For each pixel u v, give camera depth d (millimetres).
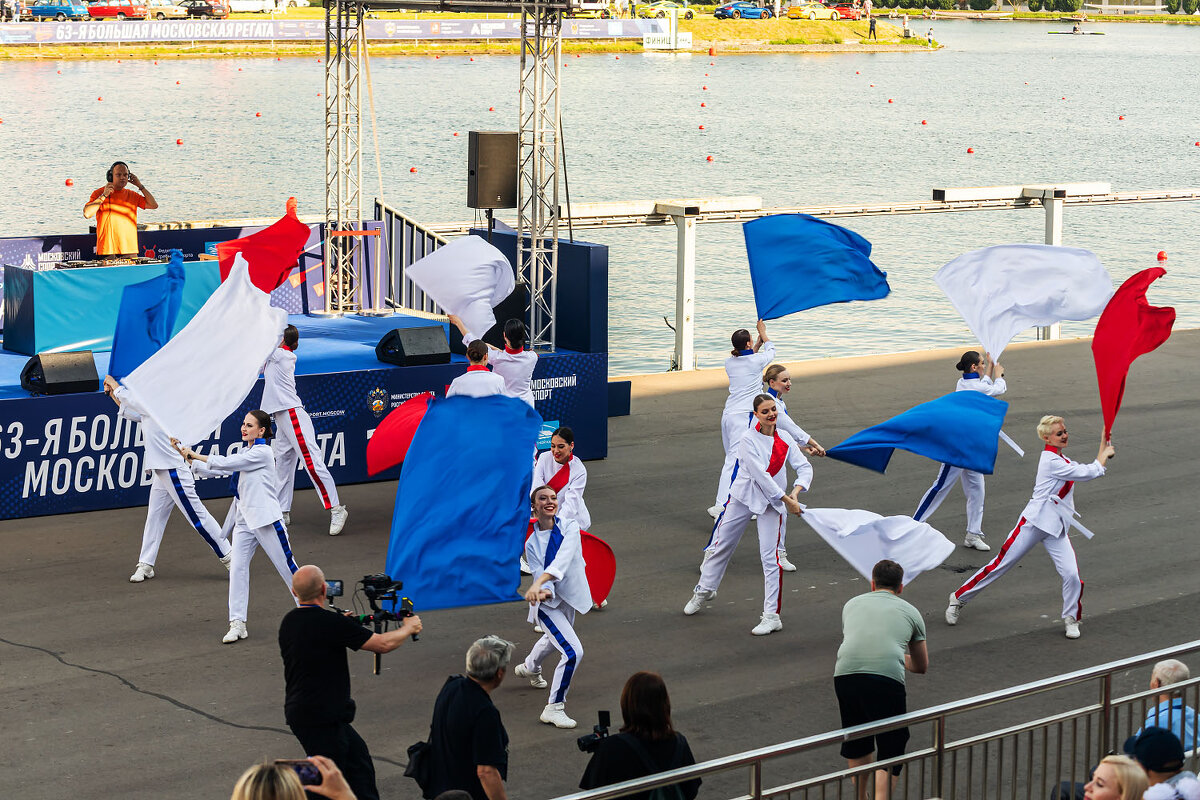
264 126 80500
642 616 15531
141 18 125062
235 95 95500
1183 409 26281
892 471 22078
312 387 20188
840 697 10742
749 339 18953
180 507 16000
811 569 17453
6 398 18344
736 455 18922
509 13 23188
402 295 27859
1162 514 19672
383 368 21000
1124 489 20938
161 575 16562
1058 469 14672
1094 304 17172
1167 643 14727
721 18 185375
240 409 19562
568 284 23234
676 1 190375
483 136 23422
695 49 168750
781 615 15672
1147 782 8133
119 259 24000
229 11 131750
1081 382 28672
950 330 39219
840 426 24469
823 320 40469
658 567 17266
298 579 10156
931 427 15891
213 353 15672
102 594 15812
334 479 20688
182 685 13219
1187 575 17031
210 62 121375
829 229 19078
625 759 8766
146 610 15328
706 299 43125
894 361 30797
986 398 16375
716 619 15484
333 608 10273
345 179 27234
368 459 17000
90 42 118688
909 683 13641
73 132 74625
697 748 12023
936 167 74188
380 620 10961
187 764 11484
